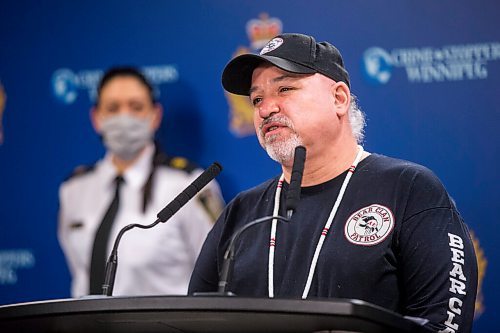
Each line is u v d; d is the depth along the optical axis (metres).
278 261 6.50
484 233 9.51
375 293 6.11
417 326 4.96
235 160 10.47
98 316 4.95
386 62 9.95
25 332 5.46
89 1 11.17
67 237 10.84
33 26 11.33
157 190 10.60
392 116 9.85
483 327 9.41
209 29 10.72
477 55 9.74
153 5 10.94
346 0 10.18
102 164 10.88
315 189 6.69
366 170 6.63
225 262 5.41
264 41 10.52
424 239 6.11
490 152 9.59
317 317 4.58
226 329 5.03
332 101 6.72
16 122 11.20
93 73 11.06
